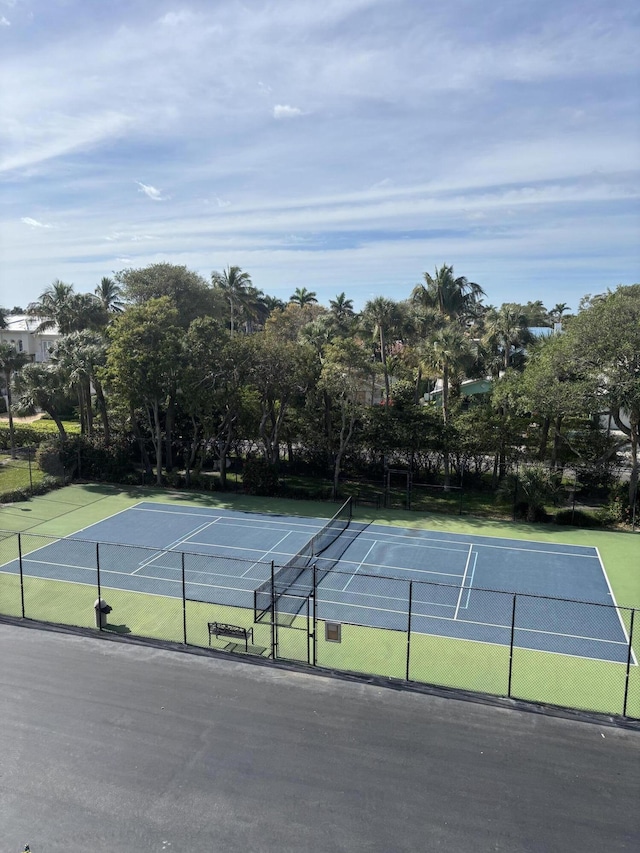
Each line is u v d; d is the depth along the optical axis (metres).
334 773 13.41
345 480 44.56
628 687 17.02
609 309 32.47
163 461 48.62
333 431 44.53
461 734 14.86
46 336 75.00
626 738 14.79
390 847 11.43
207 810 12.30
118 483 43.28
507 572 27.09
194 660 18.31
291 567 24.09
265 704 16.00
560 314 82.12
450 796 12.73
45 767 13.48
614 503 34.56
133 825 11.91
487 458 42.34
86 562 27.55
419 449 40.81
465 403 51.19
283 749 14.18
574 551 29.94
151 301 42.16
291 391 41.00
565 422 40.88
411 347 51.44
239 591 24.50
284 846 11.44
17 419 63.72
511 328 47.38
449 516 36.16
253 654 18.84
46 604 22.70
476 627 21.48
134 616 21.81
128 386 40.41
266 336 41.06
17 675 17.19
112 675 17.31
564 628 21.44
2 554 28.36
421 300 59.66
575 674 18.20
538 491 34.53
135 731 14.77
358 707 15.95
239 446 46.88
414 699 16.39
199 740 14.47
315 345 45.22
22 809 12.27
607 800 12.67
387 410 41.97
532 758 13.97
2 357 47.34
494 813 12.27
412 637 20.61
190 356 40.41
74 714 15.41
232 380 40.09
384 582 25.77
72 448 43.78
